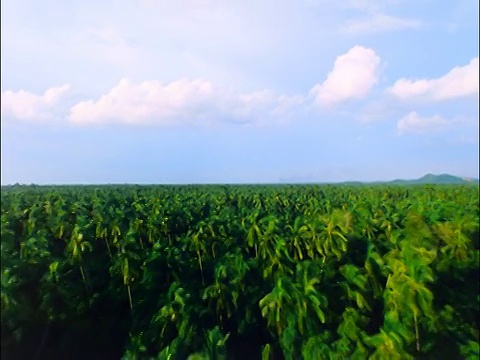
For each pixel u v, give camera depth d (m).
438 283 59.53
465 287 65.69
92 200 142.62
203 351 41.38
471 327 53.03
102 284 64.44
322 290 54.12
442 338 49.00
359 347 44.25
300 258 67.69
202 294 58.31
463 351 48.91
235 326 55.03
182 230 98.19
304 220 87.81
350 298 54.00
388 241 72.19
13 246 72.06
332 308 53.41
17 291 53.94
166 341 48.81
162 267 63.75
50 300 53.88
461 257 67.88
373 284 56.62
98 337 55.88
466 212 92.50
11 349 49.88
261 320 56.03
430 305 48.41
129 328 57.19
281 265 60.47
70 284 58.06
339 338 48.56
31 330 52.62
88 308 57.44
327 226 71.31
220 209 124.62
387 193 185.88
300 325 45.94
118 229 74.69
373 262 57.75
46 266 61.47
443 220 79.12
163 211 99.69
